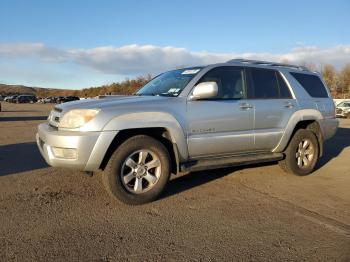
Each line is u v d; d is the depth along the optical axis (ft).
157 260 10.65
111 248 11.34
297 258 10.91
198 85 16.58
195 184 18.78
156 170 15.83
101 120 14.61
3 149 28.81
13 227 12.79
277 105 19.70
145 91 19.10
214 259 10.77
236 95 18.48
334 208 15.47
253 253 11.19
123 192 15.06
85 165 14.62
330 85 238.27
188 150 16.60
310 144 21.26
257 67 19.90
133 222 13.48
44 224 13.12
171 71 20.22
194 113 16.61
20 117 82.64
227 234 12.55
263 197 16.83
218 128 17.35
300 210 15.14
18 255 10.75
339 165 24.36
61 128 15.12
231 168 22.38
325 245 11.82
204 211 14.80
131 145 15.10
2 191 16.93
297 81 21.48
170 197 16.55
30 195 16.38
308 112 21.16
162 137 16.56
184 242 11.87
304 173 21.02
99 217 13.91
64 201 15.65
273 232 12.78
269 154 19.93
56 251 11.06
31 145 31.14
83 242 11.71
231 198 16.57
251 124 18.58
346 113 99.66
